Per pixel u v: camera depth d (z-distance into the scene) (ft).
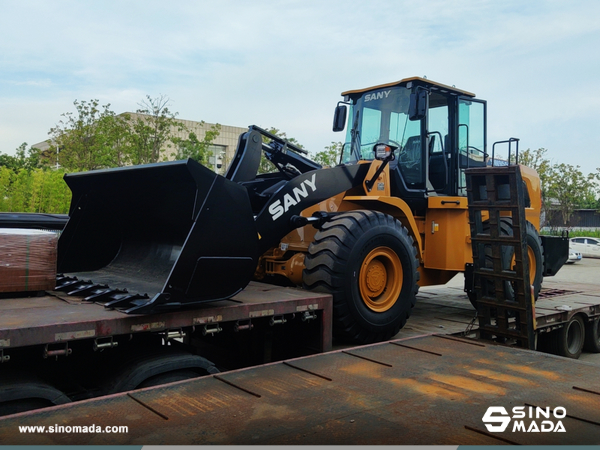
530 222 20.85
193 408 7.53
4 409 8.39
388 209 17.78
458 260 18.80
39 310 9.93
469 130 20.40
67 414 7.21
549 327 19.24
